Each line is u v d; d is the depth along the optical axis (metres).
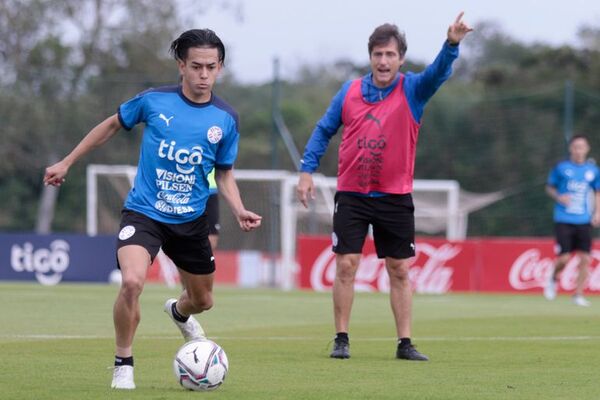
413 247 26.78
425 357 26.08
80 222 100.31
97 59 117.88
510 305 52.62
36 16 115.62
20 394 19.12
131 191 21.20
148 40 119.50
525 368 24.61
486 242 67.62
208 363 19.77
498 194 105.19
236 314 42.50
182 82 21.66
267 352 27.66
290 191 75.62
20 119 89.75
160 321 37.03
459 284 67.62
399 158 26.58
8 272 71.06
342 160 26.89
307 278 67.19
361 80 26.88
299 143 131.00
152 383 21.14
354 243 26.70
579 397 20.06
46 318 37.81
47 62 115.38
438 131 116.31
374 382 21.78
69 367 23.56
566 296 64.38
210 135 21.02
